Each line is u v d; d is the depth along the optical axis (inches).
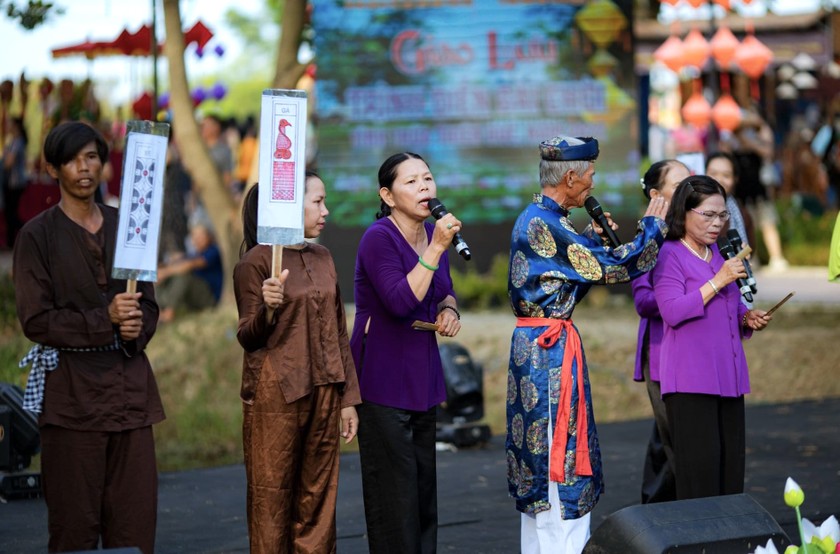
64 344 221.9
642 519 205.6
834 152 1063.0
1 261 728.3
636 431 476.1
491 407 523.8
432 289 259.3
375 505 254.7
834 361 573.9
